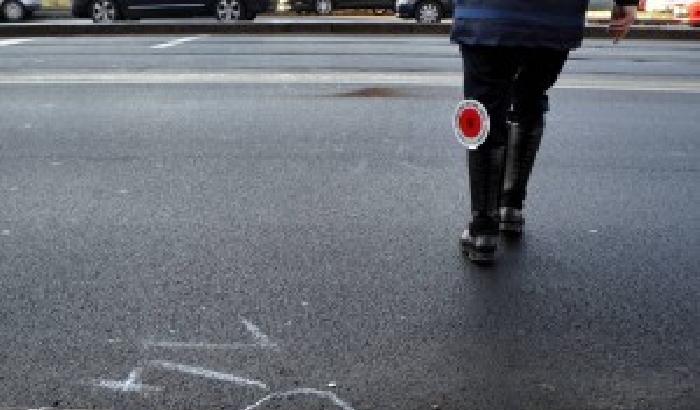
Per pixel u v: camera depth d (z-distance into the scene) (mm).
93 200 4824
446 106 7902
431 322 3197
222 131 6738
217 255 3934
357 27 18000
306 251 3990
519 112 4020
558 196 4941
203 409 2566
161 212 4602
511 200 4164
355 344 3010
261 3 21328
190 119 7230
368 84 9266
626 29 3896
